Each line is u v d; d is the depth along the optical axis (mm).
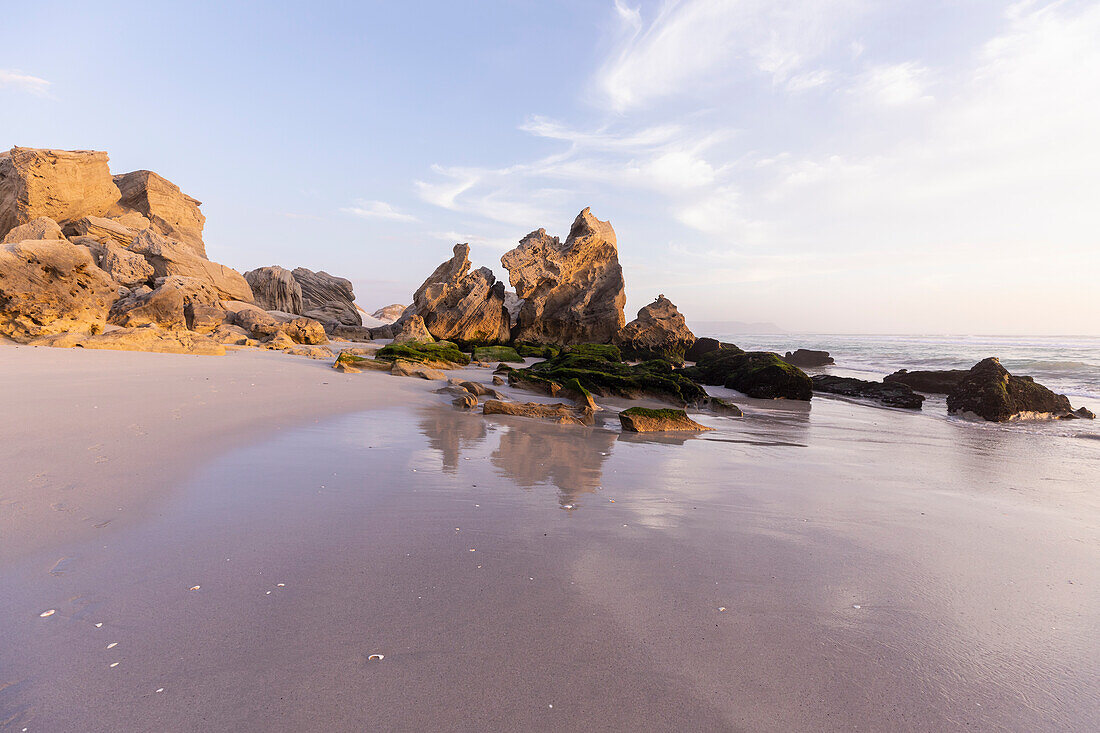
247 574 3635
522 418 11719
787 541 4867
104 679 2539
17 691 2432
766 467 8227
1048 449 11461
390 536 4441
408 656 2828
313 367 17625
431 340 37750
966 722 2564
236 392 11047
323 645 2883
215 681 2559
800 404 19828
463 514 5098
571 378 18562
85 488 5035
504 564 4031
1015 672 2992
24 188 33750
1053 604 3861
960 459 9953
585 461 7918
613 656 2934
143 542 4035
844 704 2645
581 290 48375
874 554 4656
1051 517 6156
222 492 5242
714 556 4418
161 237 37125
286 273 49281
